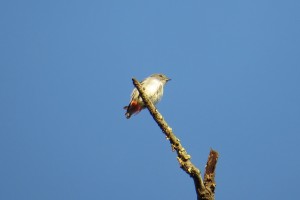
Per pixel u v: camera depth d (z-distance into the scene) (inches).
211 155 348.5
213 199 340.2
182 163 349.7
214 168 345.1
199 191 339.9
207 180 342.6
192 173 339.9
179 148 360.8
